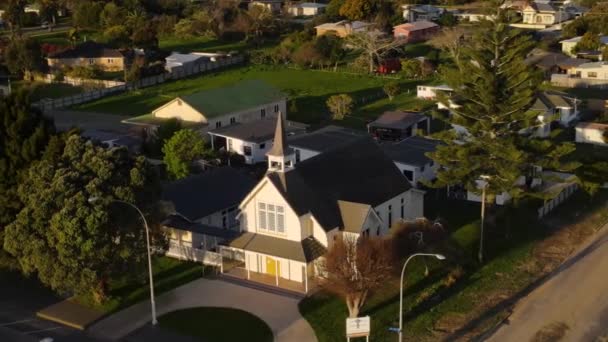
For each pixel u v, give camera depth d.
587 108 103.00
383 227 61.22
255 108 97.75
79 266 49.78
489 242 62.47
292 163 56.38
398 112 96.56
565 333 48.31
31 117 57.03
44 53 143.75
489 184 61.44
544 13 171.00
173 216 62.28
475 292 54.06
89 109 111.94
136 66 127.31
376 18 164.75
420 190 69.50
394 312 50.72
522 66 61.09
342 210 56.81
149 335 48.62
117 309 52.19
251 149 84.56
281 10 198.12
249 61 143.50
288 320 49.94
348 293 48.19
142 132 89.69
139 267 53.09
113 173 51.62
